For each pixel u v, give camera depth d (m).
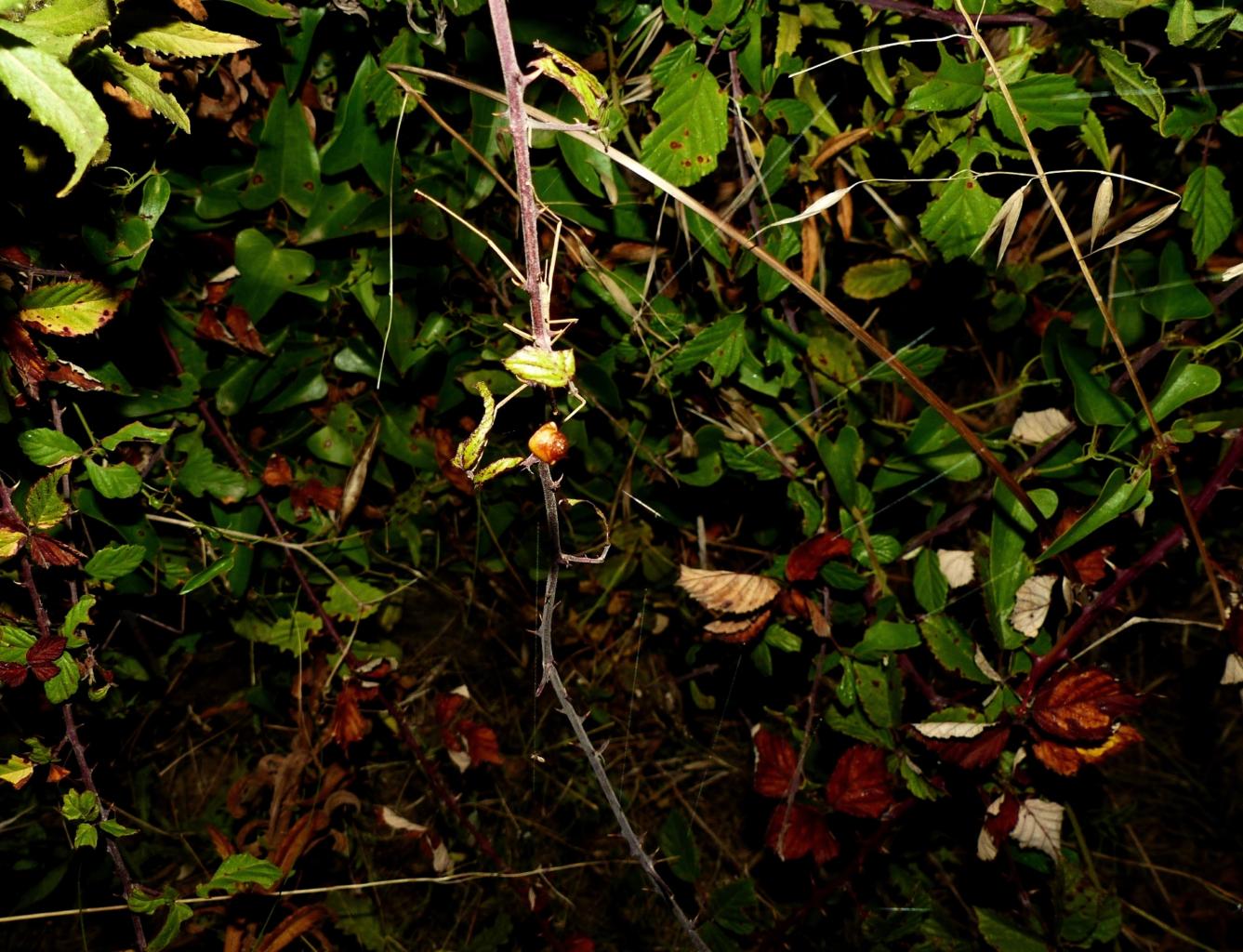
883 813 0.66
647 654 0.86
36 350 0.57
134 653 0.78
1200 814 0.81
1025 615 0.62
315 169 0.66
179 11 0.55
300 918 0.72
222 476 0.71
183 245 0.67
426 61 0.63
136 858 0.77
